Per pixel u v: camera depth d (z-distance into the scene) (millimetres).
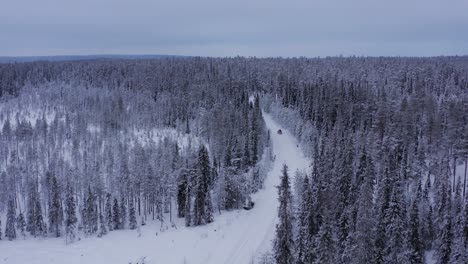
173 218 108688
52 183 117750
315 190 67000
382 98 149875
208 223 98500
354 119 152750
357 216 63031
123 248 88250
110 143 179125
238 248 82812
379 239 62719
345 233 65938
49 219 106875
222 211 106688
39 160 169875
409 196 90062
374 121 140125
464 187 102375
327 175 83812
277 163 145750
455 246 64625
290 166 140750
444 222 69062
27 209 123812
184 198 107562
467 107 142250
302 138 158125
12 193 134750
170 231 96625
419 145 116062
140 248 87188
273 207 106625
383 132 131750
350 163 91375
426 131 128875
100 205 120125
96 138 187125
